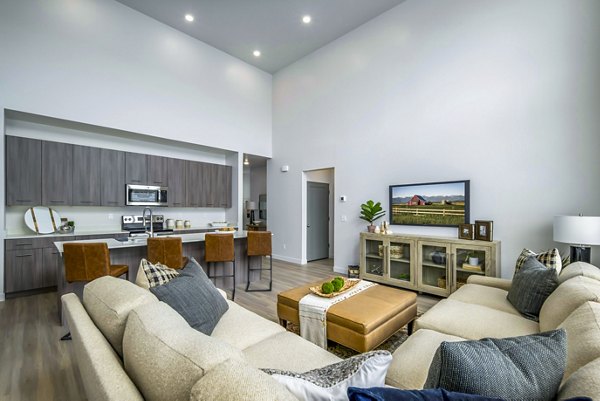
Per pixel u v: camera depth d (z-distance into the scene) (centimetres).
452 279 354
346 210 512
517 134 333
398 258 407
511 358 76
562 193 305
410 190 424
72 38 397
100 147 468
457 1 378
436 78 399
